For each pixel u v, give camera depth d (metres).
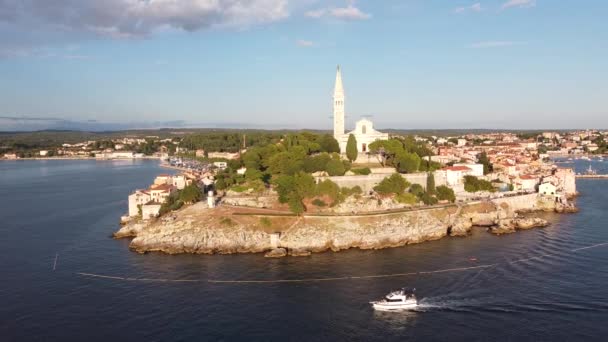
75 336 106.38
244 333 105.44
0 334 108.12
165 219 189.12
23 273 148.62
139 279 140.50
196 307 119.38
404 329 105.50
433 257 156.50
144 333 106.56
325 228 177.25
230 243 170.38
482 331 103.81
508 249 163.88
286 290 129.25
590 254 155.12
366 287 129.88
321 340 101.88
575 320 107.44
